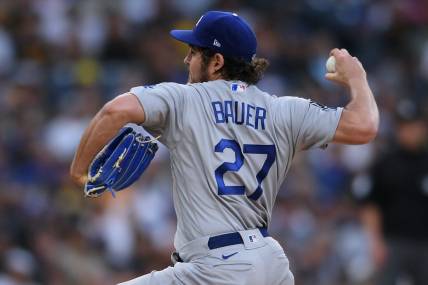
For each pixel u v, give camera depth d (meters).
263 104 19.42
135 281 18.97
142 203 44.84
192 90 19.08
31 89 54.84
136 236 43.34
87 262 42.47
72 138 51.16
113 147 18.80
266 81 56.97
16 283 40.69
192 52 19.75
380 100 56.69
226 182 18.80
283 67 59.38
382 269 36.69
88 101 52.81
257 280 18.64
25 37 59.59
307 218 46.88
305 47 60.91
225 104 19.09
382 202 36.44
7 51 58.31
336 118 19.33
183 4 63.16
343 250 45.59
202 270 18.55
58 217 43.94
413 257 36.25
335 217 47.16
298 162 48.84
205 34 19.39
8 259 40.84
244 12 63.06
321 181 49.94
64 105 54.25
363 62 63.53
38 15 60.75
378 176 36.31
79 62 58.12
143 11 62.25
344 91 57.38
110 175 18.77
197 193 18.75
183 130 18.77
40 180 48.44
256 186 19.00
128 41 59.91
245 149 18.98
